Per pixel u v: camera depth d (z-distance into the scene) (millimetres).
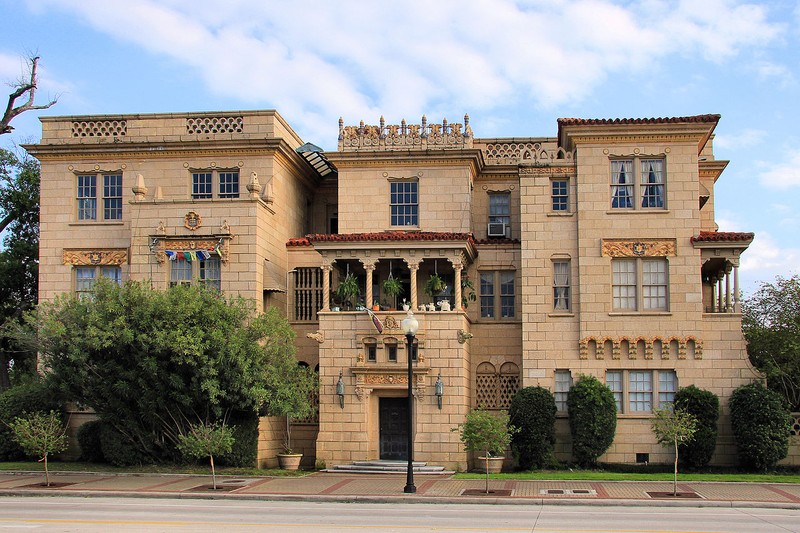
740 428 39000
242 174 44844
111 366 38125
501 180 48188
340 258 42406
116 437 40438
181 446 36781
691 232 41812
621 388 41469
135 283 39375
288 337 40375
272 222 44469
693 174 42094
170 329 37750
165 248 42438
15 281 53406
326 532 22203
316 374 44719
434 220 45562
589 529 22828
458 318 41188
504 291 45625
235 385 37969
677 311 41469
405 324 32875
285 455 41781
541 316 42250
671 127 41875
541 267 42594
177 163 45312
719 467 40000
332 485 34406
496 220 47906
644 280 42031
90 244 45000
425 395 40844
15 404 42969
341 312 41875
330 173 51500
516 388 44281
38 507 28203
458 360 40906
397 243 41844
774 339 41594
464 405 40719
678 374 41125
